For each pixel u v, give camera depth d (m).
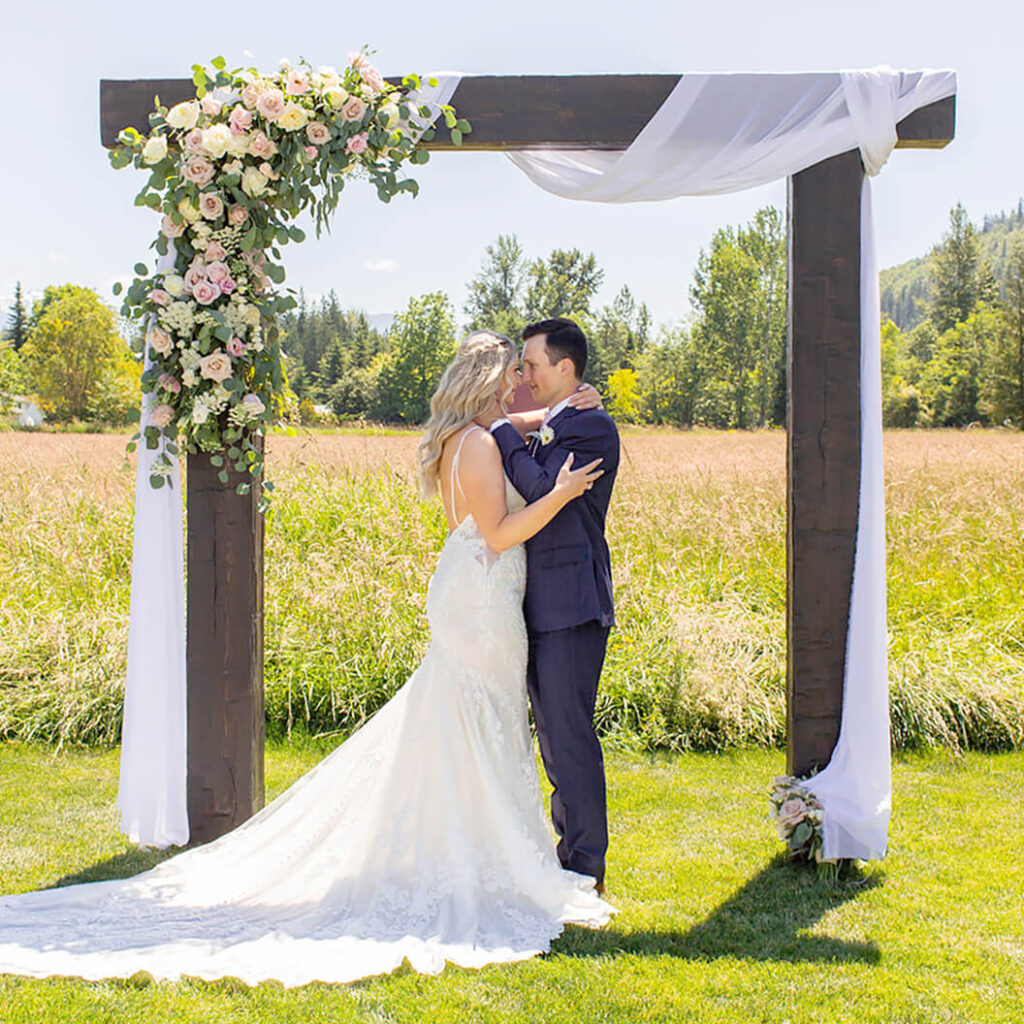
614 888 3.24
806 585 3.30
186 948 2.65
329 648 5.24
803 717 3.33
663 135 3.18
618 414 43.62
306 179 3.14
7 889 3.19
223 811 3.43
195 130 3.08
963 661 5.27
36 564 6.22
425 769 2.95
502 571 2.99
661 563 6.36
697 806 4.10
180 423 3.23
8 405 46.38
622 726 4.98
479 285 49.38
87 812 3.94
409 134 3.19
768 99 3.18
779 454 12.88
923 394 49.66
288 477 7.36
